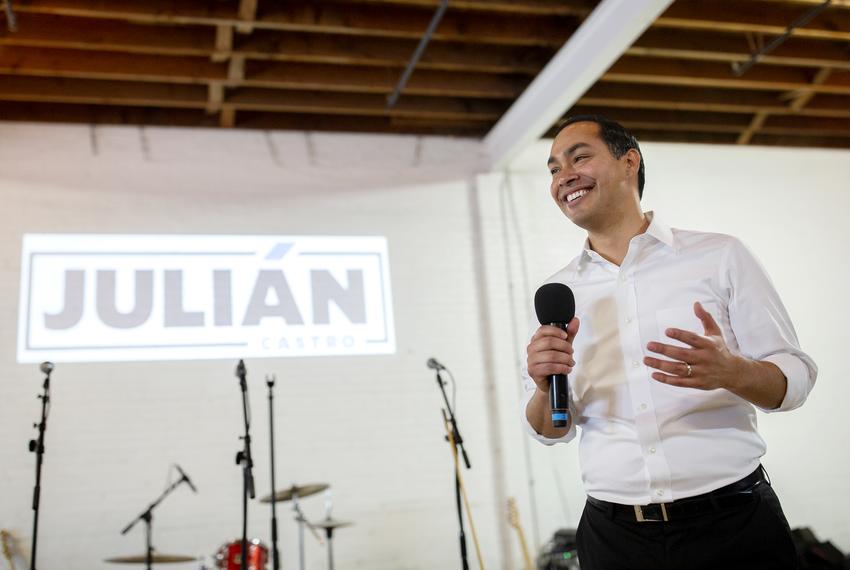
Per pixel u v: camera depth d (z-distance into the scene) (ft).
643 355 4.49
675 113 18.54
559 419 4.36
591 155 4.91
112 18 13.98
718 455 4.14
